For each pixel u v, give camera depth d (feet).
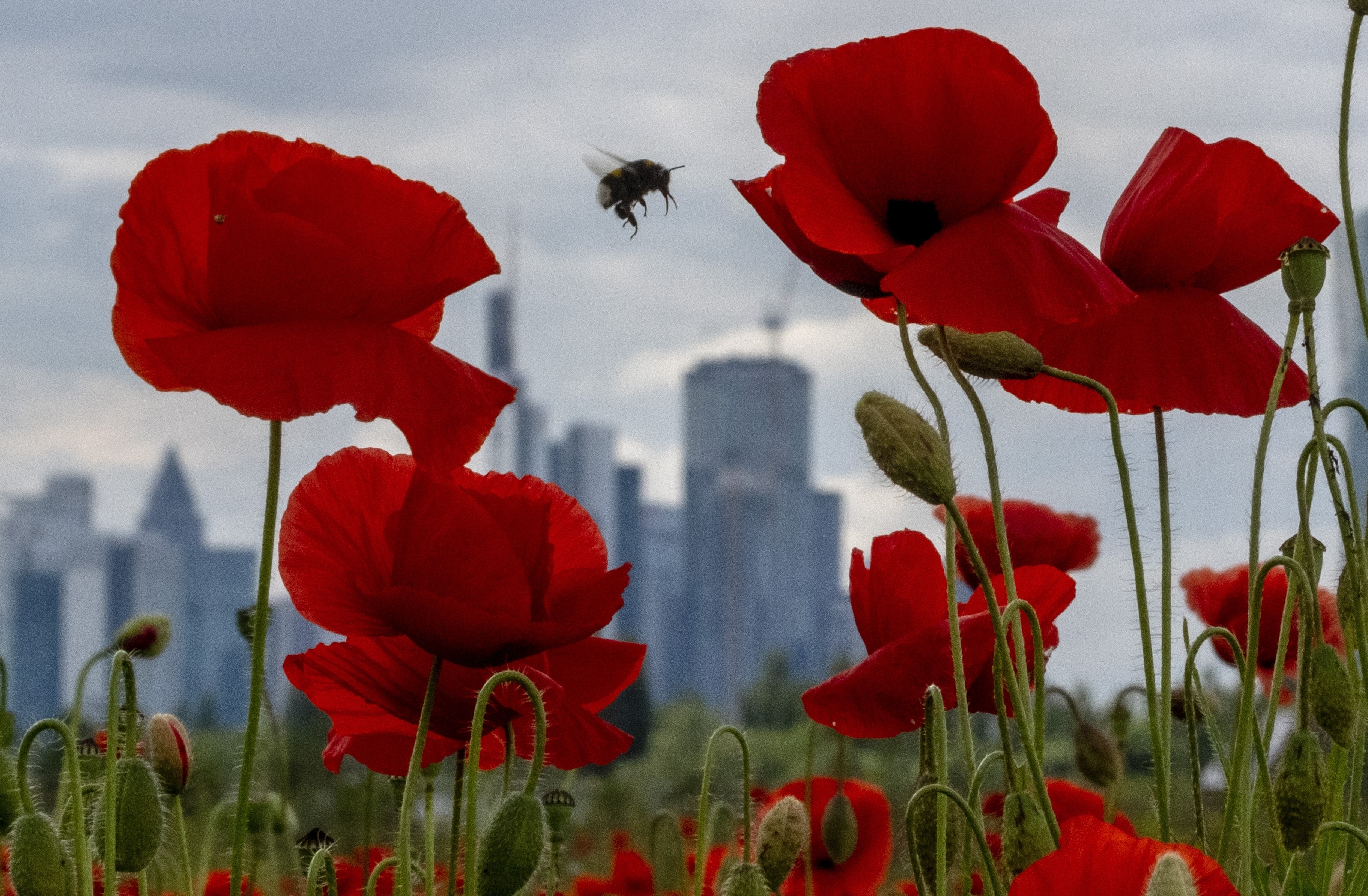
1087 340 2.19
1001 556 2.03
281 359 1.90
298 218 1.94
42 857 1.86
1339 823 1.97
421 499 1.96
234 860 1.85
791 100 2.05
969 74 2.03
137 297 1.98
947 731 2.10
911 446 1.95
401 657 2.02
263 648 1.86
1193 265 2.19
